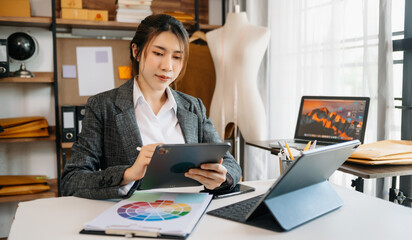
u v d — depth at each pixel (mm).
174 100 1359
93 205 978
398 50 1839
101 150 1254
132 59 1342
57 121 2543
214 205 970
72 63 2828
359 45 1924
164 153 841
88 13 2625
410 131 1831
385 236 756
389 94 1742
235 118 2324
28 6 2467
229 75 2355
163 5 3105
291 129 2453
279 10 2539
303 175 819
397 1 1856
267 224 814
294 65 2422
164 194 1026
